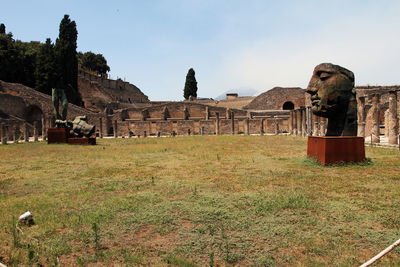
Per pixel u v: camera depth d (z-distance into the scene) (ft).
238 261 12.17
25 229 16.01
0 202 21.08
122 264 12.16
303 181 25.34
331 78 33.58
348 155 32.71
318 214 17.12
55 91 83.10
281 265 11.73
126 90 272.92
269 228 15.26
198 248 13.33
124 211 18.66
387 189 21.89
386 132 80.53
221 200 20.31
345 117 33.68
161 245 13.85
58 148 64.69
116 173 32.17
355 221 15.99
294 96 176.65
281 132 140.87
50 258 12.87
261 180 26.22
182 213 17.98
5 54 161.38
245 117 158.92
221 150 53.47
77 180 28.78
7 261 12.59
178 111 175.73
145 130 144.87
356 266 11.37
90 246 13.92
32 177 30.60
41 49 172.04
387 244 13.19
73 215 18.08
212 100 232.12
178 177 28.94
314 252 12.67
